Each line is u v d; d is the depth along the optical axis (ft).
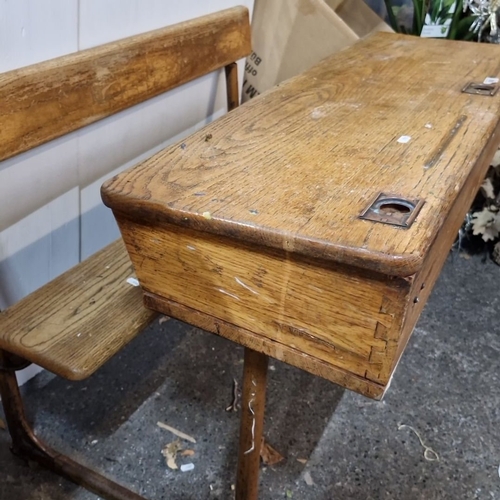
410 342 5.77
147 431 4.68
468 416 5.01
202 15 5.15
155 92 4.44
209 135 3.23
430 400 5.14
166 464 4.44
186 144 3.12
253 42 6.30
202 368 5.31
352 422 4.88
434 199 2.56
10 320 3.44
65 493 4.18
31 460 4.32
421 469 4.53
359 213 2.43
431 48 5.08
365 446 4.68
